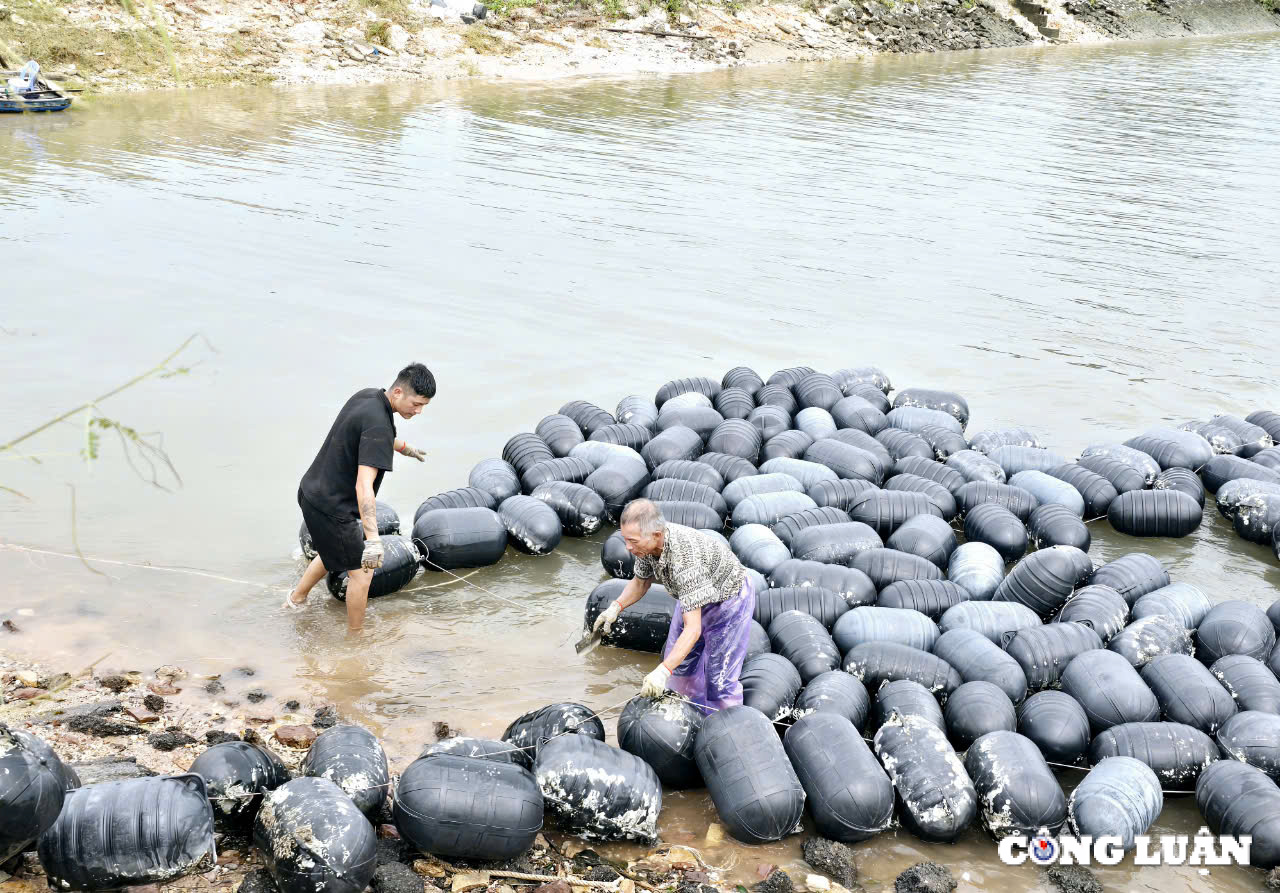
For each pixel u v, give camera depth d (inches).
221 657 326.0
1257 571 416.5
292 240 740.0
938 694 313.9
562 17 1551.4
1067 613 347.6
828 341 628.1
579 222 826.2
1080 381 589.6
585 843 262.4
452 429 494.3
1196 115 1425.9
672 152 1070.4
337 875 217.8
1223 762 281.9
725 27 1691.7
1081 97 1523.1
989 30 2044.8
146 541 387.2
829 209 906.1
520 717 284.0
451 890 241.1
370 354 569.6
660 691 273.7
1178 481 450.9
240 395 511.2
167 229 741.9
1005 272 768.9
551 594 379.6
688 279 717.9
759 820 259.4
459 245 754.8
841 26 1850.4
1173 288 750.5
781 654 324.8
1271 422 509.4
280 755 279.9
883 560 367.6
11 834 198.5
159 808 219.9
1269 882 260.7
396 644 342.0
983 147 1180.5
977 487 428.8
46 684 300.2
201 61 1207.6
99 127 1000.9
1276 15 2578.7
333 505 327.0
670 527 273.7
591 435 466.9
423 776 243.9
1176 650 330.6
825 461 442.9
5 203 772.6
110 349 548.1
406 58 1342.3
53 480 422.3
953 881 256.1
